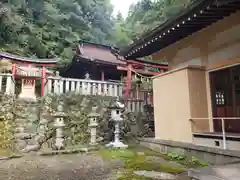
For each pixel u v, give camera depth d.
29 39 18.38
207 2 3.96
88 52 15.20
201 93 5.44
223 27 5.03
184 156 4.96
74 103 7.45
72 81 8.12
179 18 4.74
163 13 24.45
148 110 9.07
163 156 5.24
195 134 4.98
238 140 4.07
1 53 10.51
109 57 15.37
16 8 18.45
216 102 5.30
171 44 6.77
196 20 4.85
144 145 6.70
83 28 25.83
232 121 4.86
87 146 6.26
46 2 22.12
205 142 4.76
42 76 11.01
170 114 5.87
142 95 9.84
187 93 5.31
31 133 6.36
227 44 5.04
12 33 17.36
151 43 6.22
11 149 5.60
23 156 5.23
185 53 6.44
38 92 13.54
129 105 8.67
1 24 16.52
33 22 21.03
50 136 6.34
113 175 3.60
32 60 11.24
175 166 4.23
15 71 10.52
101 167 4.17
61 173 3.75
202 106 5.38
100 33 28.70
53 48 20.20
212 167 2.82
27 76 10.70
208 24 5.18
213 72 5.45
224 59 5.11
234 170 2.60
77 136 6.82
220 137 4.42
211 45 5.53
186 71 5.41
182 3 22.02
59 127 6.00
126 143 7.24
